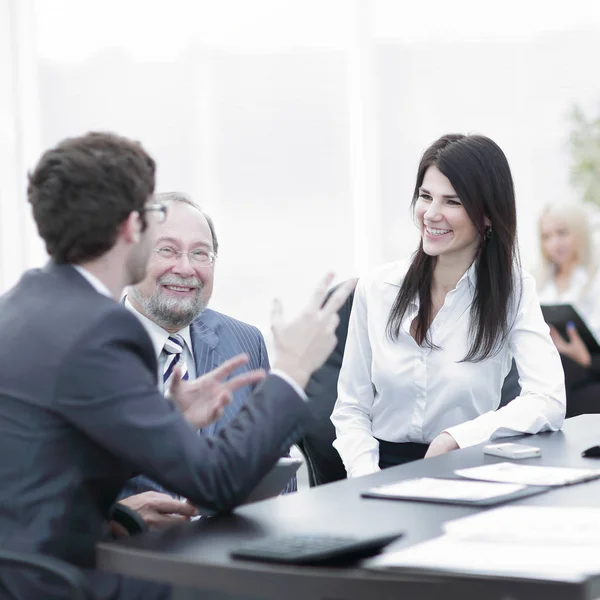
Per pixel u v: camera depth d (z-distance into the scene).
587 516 3.19
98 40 10.77
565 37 10.58
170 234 4.92
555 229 10.62
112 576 3.29
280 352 3.57
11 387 3.28
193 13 10.80
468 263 5.66
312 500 3.64
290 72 10.88
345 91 10.90
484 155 5.52
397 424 5.75
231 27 10.84
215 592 3.23
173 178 10.91
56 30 10.77
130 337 3.32
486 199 5.48
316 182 10.95
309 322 3.60
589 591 2.54
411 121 10.89
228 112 10.89
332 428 5.88
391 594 2.66
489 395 5.67
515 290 5.66
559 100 10.63
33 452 3.24
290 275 10.98
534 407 5.12
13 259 10.75
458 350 5.65
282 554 2.83
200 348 5.08
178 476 3.22
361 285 5.96
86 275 3.50
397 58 10.87
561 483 3.76
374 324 5.82
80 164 3.44
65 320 3.30
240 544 3.07
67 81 10.80
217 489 3.29
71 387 3.22
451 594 2.63
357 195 10.95
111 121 10.84
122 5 10.77
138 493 4.61
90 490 3.33
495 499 3.47
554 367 5.44
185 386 3.80
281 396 3.48
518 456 4.35
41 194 3.47
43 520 3.22
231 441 3.37
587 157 10.58
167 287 4.91
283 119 10.91
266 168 10.94
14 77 10.66
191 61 10.81
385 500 3.59
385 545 2.92
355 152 10.92
